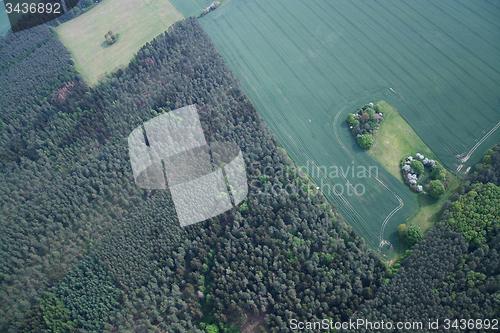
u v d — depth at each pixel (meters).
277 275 113.81
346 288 109.69
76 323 112.50
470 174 129.38
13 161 150.00
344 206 130.88
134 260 121.75
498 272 106.31
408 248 118.75
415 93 157.38
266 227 122.50
